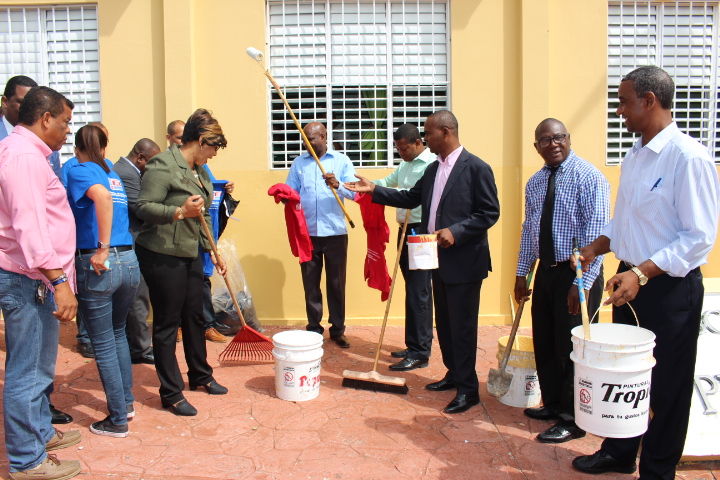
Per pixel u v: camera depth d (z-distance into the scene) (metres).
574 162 3.33
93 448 3.13
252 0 5.43
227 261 5.30
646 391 2.47
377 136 5.66
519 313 3.59
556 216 3.30
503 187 5.57
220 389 3.94
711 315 3.38
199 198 3.33
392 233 5.58
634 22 5.64
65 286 2.67
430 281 4.57
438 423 3.50
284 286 5.61
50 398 3.80
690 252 2.45
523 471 2.95
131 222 4.49
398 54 5.60
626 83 2.63
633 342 2.57
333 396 3.92
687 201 2.46
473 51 5.50
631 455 2.91
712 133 5.75
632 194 2.68
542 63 5.39
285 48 5.57
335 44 5.56
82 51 5.56
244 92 5.49
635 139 5.71
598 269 3.22
